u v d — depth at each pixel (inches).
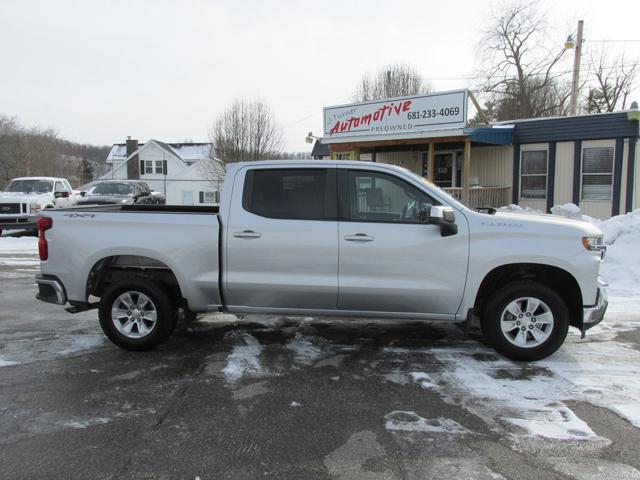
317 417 154.3
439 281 196.2
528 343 198.7
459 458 131.3
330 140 703.1
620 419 152.6
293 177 206.1
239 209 204.7
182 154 2353.6
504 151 647.8
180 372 190.5
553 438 141.5
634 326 247.4
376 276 198.2
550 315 195.8
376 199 202.5
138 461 130.1
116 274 220.1
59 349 217.2
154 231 206.7
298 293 202.8
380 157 771.4
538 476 123.2
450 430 146.2
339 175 204.1
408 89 1584.6
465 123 572.7
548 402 163.9
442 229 194.1
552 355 207.0
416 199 200.1
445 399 166.7
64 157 2839.6
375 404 163.0
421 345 220.8
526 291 195.8
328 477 123.0
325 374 188.2
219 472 125.3
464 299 196.5
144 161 2066.9
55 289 213.2
